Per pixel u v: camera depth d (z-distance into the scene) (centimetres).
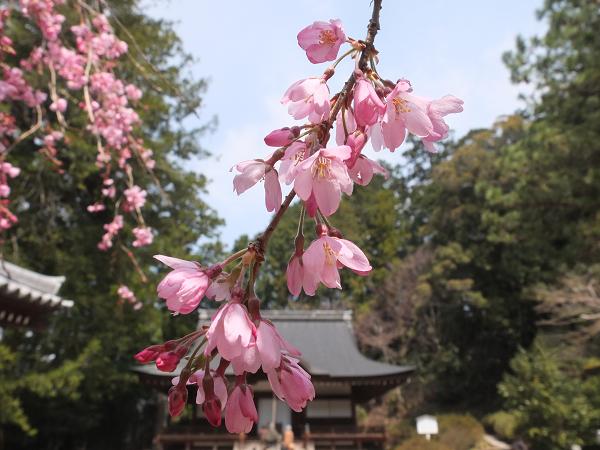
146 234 642
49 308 586
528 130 1123
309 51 96
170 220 1546
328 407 1473
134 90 572
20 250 1231
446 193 2594
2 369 1130
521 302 2270
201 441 1403
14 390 1202
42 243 1257
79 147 1139
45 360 1340
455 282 2281
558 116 1003
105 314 1329
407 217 3553
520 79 1030
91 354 1300
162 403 1833
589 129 914
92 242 1351
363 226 3127
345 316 1850
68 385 1223
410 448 1525
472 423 1772
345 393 1488
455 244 2394
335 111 88
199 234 1708
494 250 2331
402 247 3306
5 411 1082
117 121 574
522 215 1041
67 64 495
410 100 94
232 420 81
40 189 1191
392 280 2716
